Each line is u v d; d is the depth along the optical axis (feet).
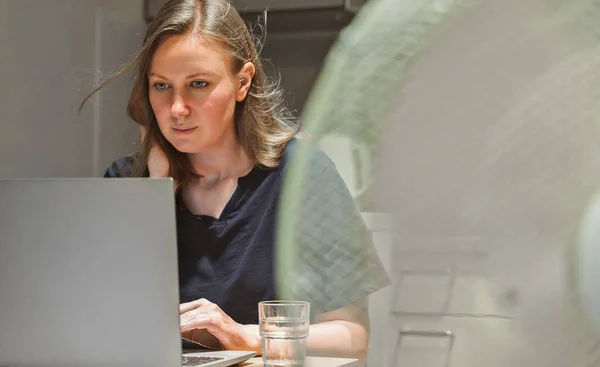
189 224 5.36
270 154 5.33
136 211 3.09
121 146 12.09
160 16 5.14
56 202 3.13
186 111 5.03
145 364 3.16
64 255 3.16
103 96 11.62
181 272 5.32
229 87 5.14
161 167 5.51
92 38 11.69
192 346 4.56
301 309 3.32
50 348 3.22
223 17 5.16
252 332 4.34
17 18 10.43
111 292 3.14
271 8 10.18
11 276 3.21
